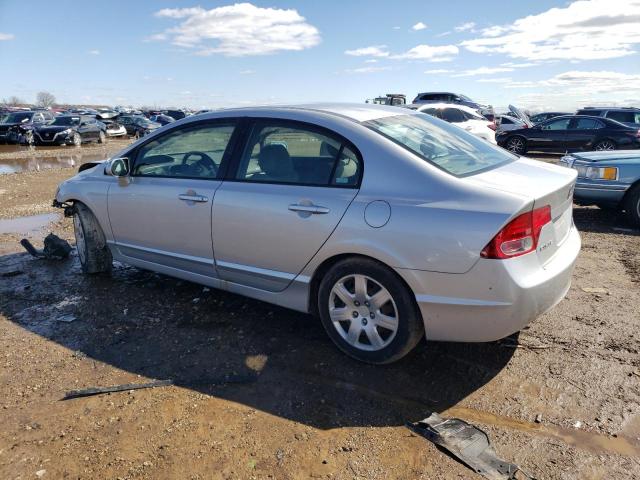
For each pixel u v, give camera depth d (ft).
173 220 13.32
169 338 12.35
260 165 11.96
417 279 9.67
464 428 8.81
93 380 10.59
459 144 11.84
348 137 10.79
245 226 11.80
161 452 8.45
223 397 9.93
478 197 9.36
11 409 9.68
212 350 11.73
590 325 12.55
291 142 11.56
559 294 10.23
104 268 16.63
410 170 10.05
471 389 10.04
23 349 11.94
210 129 13.03
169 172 13.79
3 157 65.21
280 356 11.39
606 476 7.76
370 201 10.11
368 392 10.00
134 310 13.97
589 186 22.71
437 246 9.37
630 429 8.78
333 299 11.05
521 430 8.83
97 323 13.23
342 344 11.11
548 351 11.36
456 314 9.57
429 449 8.40
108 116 143.64
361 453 8.34
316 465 8.10
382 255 9.89
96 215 15.61
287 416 9.32
